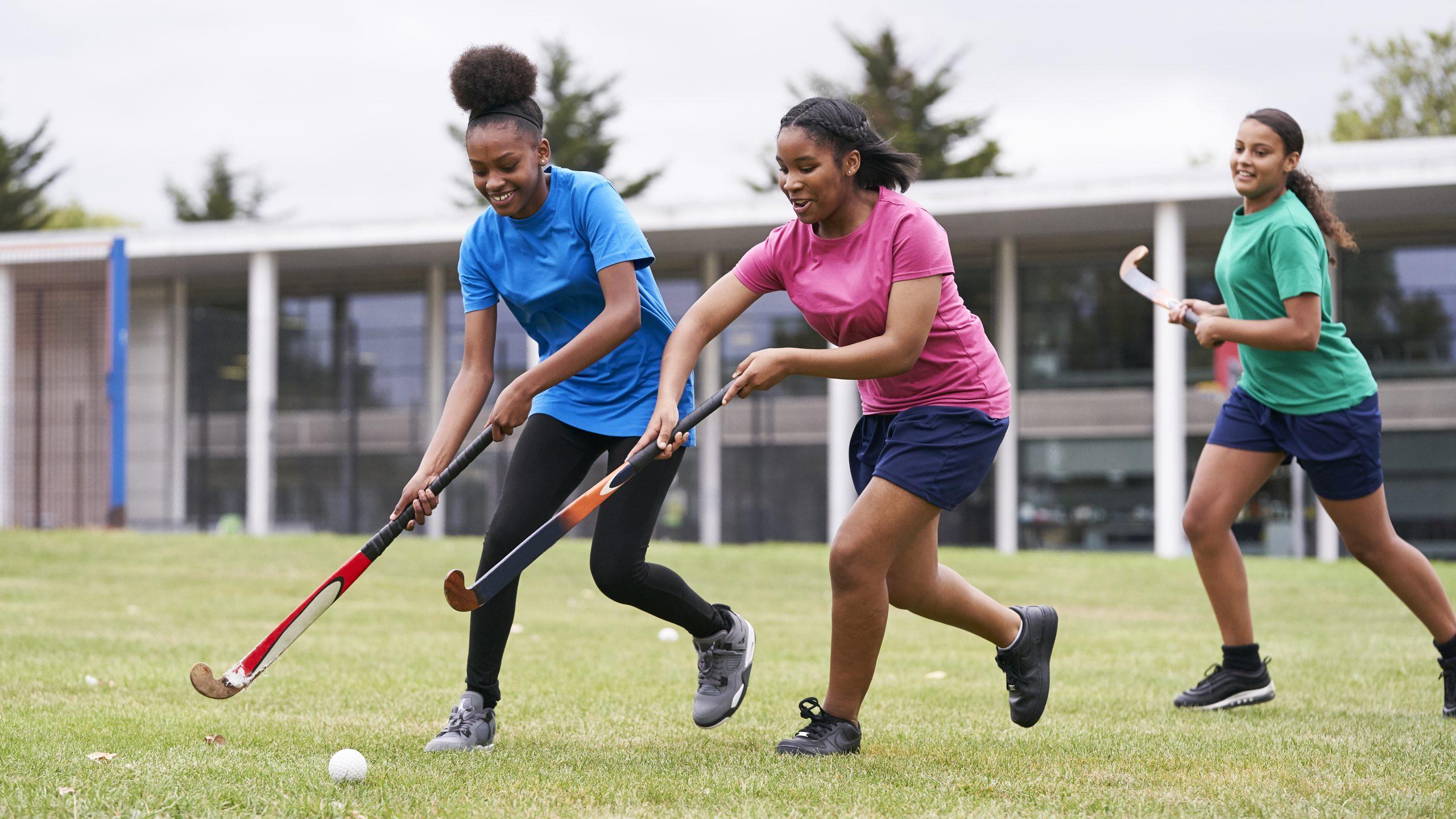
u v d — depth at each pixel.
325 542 15.80
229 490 24.47
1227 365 16.73
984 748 3.69
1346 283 20.77
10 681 4.97
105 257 21.31
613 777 3.17
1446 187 17.69
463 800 2.90
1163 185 18.42
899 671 5.79
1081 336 21.75
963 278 22.55
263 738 3.71
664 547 17.22
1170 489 18.45
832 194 3.38
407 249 22.12
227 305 25.42
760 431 22.73
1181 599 11.44
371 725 4.02
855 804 2.90
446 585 3.22
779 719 4.27
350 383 24.12
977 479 3.56
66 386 23.45
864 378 3.41
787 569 14.09
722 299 3.63
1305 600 10.87
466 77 3.52
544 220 3.65
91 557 13.32
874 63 36.00
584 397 3.76
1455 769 3.39
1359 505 4.48
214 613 8.75
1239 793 3.07
